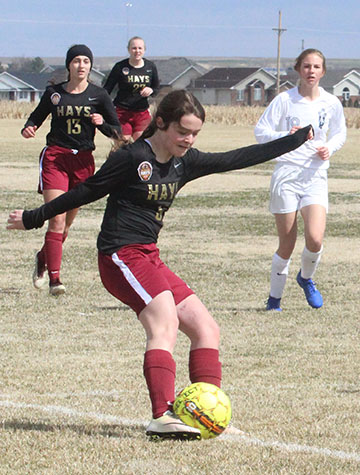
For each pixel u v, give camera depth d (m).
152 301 12.91
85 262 31.78
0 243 36.09
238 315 23.67
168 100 12.80
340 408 15.05
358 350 19.77
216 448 12.56
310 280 24.33
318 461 12.08
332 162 82.25
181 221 43.31
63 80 27.11
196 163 13.59
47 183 26.56
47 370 17.88
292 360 18.78
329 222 43.41
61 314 23.61
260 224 42.34
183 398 12.62
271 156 14.04
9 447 12.65
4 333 21.38
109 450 12.45
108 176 13.09
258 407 15.12
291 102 23.66
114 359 18.89
